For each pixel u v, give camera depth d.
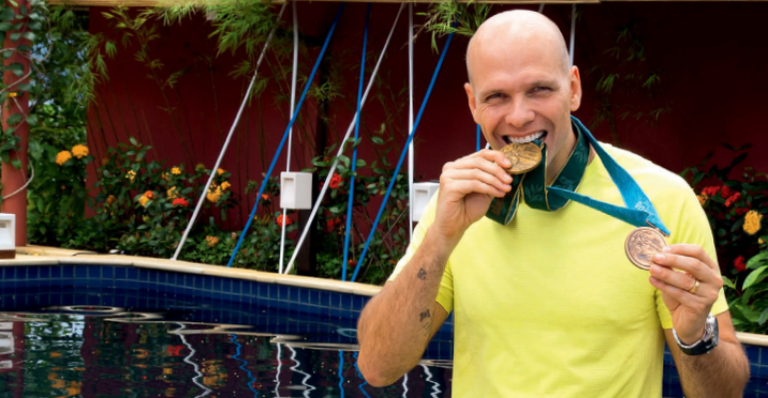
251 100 8.63
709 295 1.43
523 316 1.67
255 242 7.62
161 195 8.36
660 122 6.69
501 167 1.54
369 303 1.86
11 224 7.04
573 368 1.63
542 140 1.61
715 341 1.50
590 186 1.69
